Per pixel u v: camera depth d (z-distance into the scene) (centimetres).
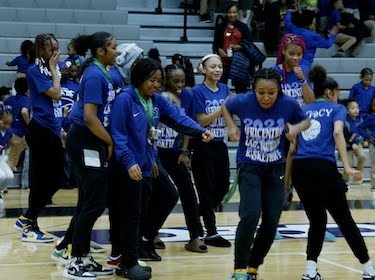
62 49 1519
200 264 709
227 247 793
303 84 768
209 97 784
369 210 1094
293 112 597
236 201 1152
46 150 775
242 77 1306
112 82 631
